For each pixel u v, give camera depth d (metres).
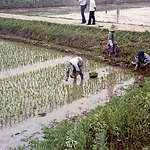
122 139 7.17
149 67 13.03
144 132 7.33
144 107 7.84
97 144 6.21
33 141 6.82
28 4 33.22
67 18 23.88
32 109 9.87
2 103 10.29
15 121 9.16
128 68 13.63
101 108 7.78
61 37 18.69
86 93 11.09
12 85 11.89
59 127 6.94
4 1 32.41
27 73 13.30
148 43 15.21
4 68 14.12
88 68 13.86
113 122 7.16
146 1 39.75
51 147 6.30
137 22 23.52
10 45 18.91
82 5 20.23
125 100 8.19
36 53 16.78
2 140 8.20
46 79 12.45
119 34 16.67
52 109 9.88
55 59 15.49
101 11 30.88
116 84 11.94
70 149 6.22
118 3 35.62
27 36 20.56
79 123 7.12
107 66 14.12
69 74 12.94
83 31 18.41
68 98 10.66
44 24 21.09
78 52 16.30
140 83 11.90
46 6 34.22
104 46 16.05
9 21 23.08
